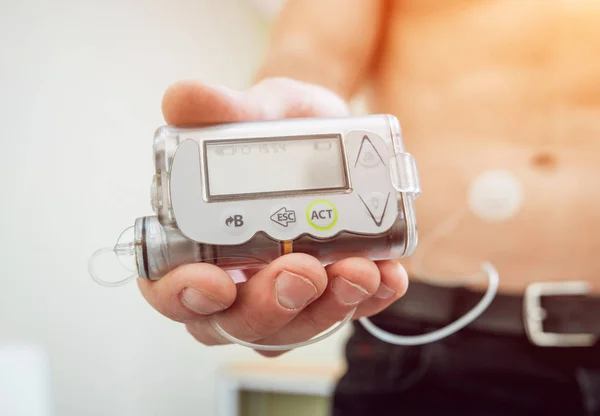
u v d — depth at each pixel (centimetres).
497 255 42
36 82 63
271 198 30
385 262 31
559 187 42
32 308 62
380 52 47
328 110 35
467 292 42
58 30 66
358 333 44
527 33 43
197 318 30
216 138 30
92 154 69
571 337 40
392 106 47
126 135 74
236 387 93
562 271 41
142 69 78
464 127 44
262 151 30
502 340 41
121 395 74
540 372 40
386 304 32
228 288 29
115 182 72
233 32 100
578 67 43
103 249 31
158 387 80
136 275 31
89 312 69
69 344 66
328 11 44
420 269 43
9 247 60
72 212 67
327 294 30
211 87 30
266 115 33
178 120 31
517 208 42
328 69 43
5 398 55
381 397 42
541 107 43
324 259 30
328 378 88
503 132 43
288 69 42
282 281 29
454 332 41
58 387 64
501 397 40
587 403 39
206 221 29
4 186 59
